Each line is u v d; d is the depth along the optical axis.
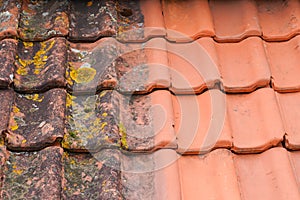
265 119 3.57
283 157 3.46
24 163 3.29
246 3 4.02
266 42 3.92
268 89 3.67
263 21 3.99
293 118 3.62
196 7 3.99
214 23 3.96
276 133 3.51
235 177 3.41
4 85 3.49
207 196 3.37
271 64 3.82
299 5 4.02
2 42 3.63
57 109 3.42
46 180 3.23
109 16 3.83
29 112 3.45
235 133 3.55
